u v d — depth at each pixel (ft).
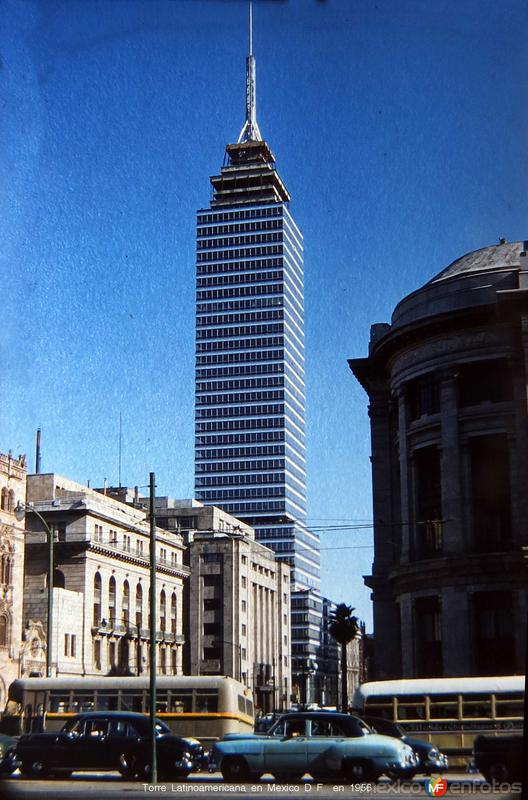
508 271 214.28
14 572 293.84
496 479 211.82
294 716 105.40
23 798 89.61
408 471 225.76
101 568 336.49
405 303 232.73
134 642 358.64
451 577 206.80
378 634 236.22
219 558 422.82
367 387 254.68
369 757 100.63
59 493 339.16
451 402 215.72
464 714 134.10
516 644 199.11
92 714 115.96
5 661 281.95
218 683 154.81
